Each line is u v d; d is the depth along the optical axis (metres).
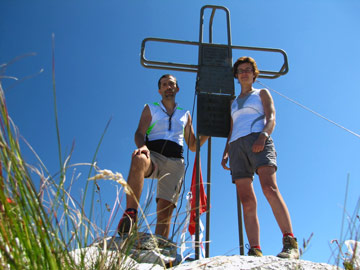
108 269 1.58
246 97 2.99
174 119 3.41
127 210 2.52
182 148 3.39
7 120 1.19
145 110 3.44
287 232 2.33
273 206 2.46
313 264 1.87
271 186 2.53
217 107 3.26
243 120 2.88
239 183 2.71
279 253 2.24
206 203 2.98
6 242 1.14
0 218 1.15
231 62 3.49
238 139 2.82
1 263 1.16
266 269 1.83
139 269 1.75
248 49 3.62
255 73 3.15
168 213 3.03
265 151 2.66
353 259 1.58
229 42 3.60
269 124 2.75
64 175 1.35
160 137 3.29
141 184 2.75
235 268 1.84
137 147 3.13
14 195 1.17
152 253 2.12
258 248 2.40
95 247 1.66
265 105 2.88
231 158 2.84
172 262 2.13
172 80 3.53
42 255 1.21
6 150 1.17
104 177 1.45
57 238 1.30
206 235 2.86
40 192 1.29
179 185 3.22
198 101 3.27
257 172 2.66
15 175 1.17
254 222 2.53
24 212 1.17
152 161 3.10
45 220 1.22
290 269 1.83
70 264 1.37
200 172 3.19
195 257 2.45
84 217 1.49
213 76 3.39
